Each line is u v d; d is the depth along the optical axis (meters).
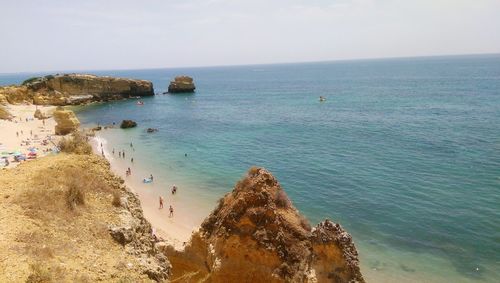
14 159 56.41
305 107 130.00
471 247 33.84
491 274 30.02
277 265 17.09
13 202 15.35
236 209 18.25
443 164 56.91
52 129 87.81
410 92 159.12
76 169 19.16
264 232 17.53
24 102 131.50
